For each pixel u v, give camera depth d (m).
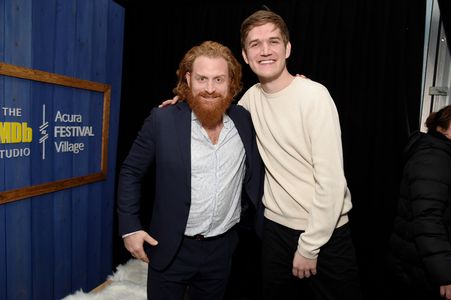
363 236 2.20
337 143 1.11
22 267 1.55
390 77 2.08
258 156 1.32
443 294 1.22
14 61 1.41
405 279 1.40
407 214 1.36
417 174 1.28
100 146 1.97
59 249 1.76
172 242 1.20
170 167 1.16
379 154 2.11
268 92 1.26
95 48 1.85
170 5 2.57
